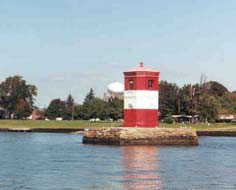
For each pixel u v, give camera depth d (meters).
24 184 46.72
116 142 101.81
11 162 65.38
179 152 82.88
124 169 57.47
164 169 57.72
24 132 188.38
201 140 126.31
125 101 106.31
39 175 52.38
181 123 197.75
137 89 104.19
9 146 99.69
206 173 54.56
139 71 104.00
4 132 189.12
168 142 103.56
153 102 105.19
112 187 45.34
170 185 46.50
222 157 73.81
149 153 79.94
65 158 71.00
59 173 53.97
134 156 74.25
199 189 44.56
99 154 77.88
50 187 45.16
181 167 59.88
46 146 98.88
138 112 104.31
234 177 51.69
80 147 95.06
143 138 102.12
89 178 50.31
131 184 46.91
